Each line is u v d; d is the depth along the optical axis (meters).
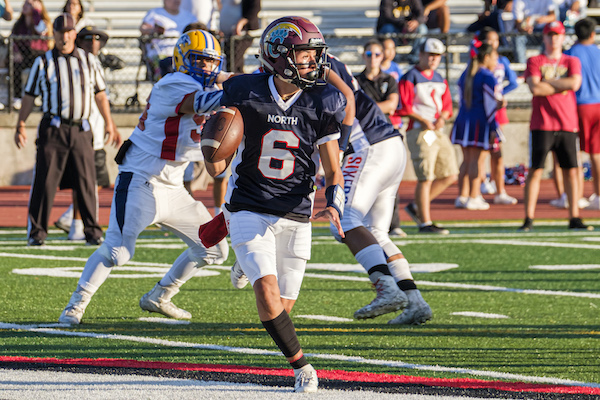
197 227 18.86
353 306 21.22
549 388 13.23
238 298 22.05
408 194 53.19
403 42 61.75
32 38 56.09
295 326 18.62
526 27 62.31
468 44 66.19
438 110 35.66
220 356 15.41
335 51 68.19
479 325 18.89
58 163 31.33
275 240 14.19
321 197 49.84
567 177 37.31
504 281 25.06
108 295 22.20
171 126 18.20
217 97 17.33
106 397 12.36
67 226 34.66
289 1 78.06
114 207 18.69
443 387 13.19
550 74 35.44
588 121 40.03
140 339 16.91
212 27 55.72
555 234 35.88
